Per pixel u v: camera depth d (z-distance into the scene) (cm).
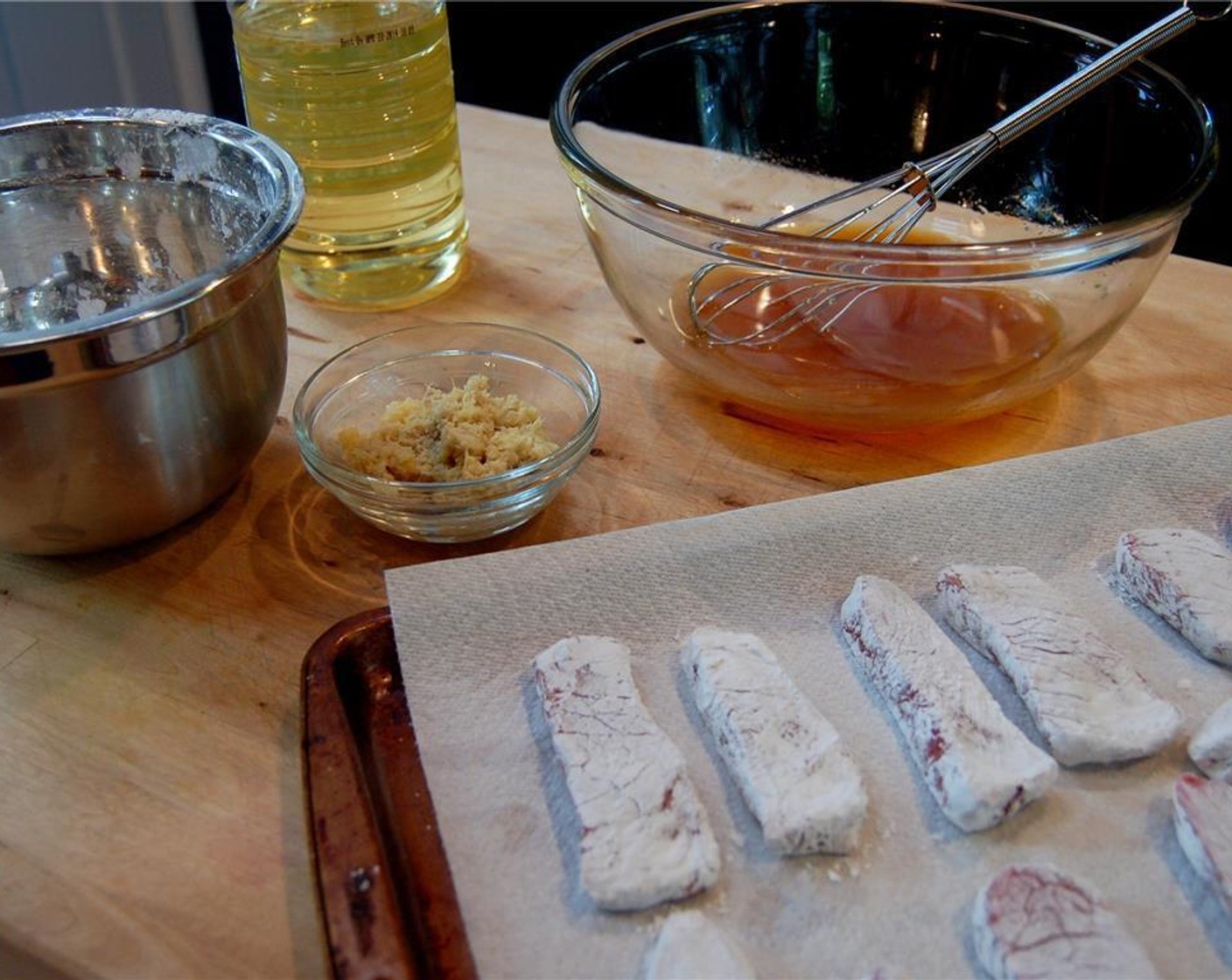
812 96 84
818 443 72
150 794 51
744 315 69
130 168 71
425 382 74
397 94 77
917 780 52
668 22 79
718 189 87
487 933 45
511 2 157
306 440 63
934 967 45
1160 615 59
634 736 51
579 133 75
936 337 67
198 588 62
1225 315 83
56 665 57
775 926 46
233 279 54
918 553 62
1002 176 80
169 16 168
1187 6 66
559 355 73
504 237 94
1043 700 53
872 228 72
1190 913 46
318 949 45
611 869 46
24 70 158
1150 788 51
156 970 44
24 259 72
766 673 54
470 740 52
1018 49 77
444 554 64
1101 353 79
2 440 53
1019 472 65
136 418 55
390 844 49
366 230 82
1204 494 65
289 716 55
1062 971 43
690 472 70
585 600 58
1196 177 62
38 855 49
